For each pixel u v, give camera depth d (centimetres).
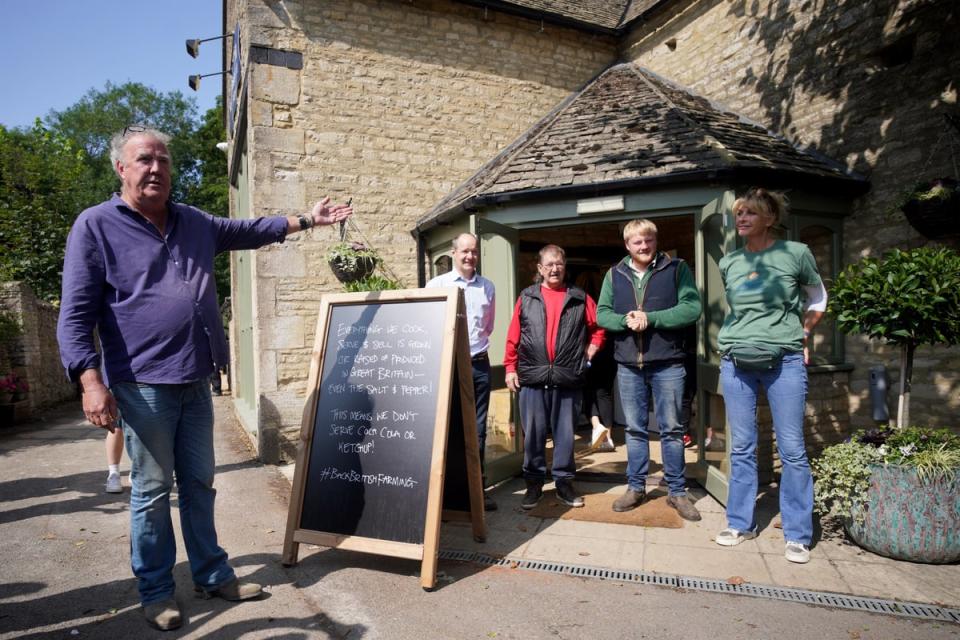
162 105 3594
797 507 319
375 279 592
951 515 297
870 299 327
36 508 439
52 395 1184
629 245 386
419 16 712
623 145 559
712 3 691
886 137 498
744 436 341
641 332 384
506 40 770
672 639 242
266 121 628
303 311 636
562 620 259
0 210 1428
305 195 644
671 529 366
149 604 256
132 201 252
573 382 396
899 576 294
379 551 298
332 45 662
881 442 328
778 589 283
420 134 708
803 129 573
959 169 443
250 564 323
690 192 473
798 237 498
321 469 328
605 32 826
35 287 1486
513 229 529
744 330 325
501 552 336
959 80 445
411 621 260
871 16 507
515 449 504
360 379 335
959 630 244
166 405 256
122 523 400
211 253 277
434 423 308
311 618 262
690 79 730
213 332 271
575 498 411
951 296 310
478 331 414
